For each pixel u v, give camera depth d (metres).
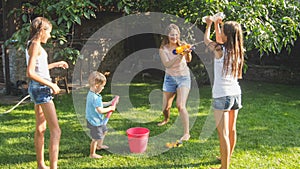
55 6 3.52
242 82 6.09
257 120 3.66
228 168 2.46
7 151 2.75
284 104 4.43
